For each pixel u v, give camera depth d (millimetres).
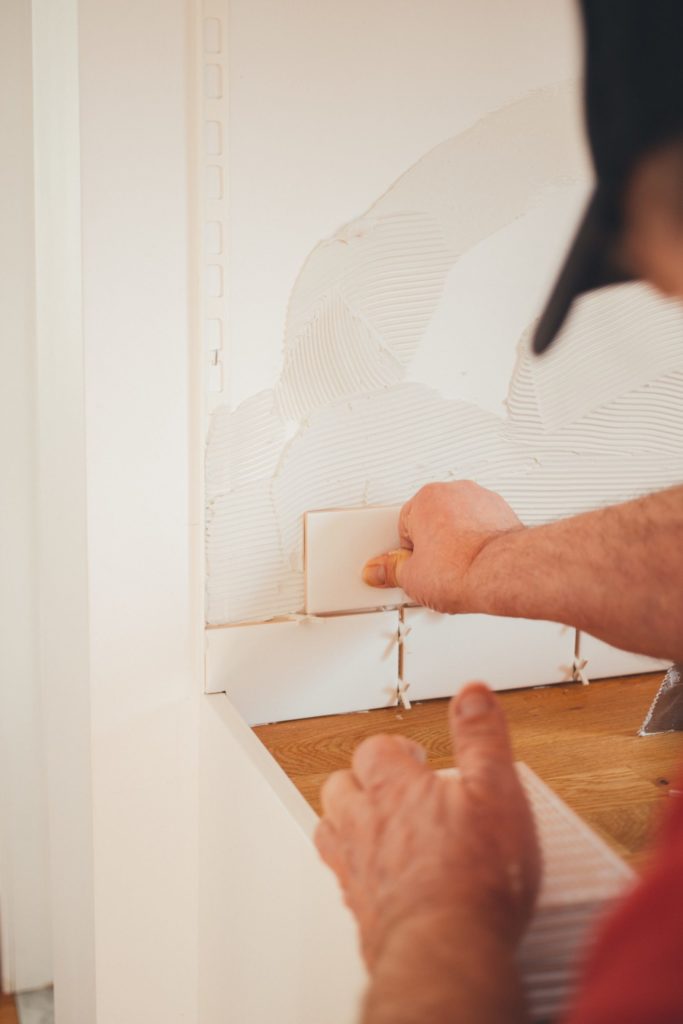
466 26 724
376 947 392
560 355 774
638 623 539
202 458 765
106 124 703
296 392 769
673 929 224
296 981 646
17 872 1394
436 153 741
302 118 724
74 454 821
